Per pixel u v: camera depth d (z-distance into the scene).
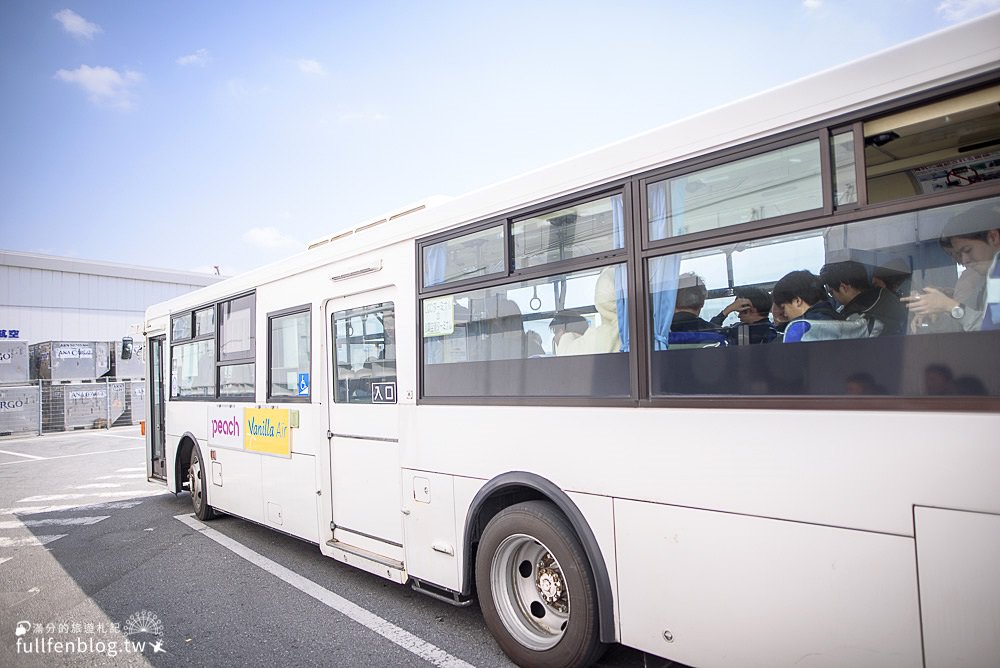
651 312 2.80
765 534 2.36
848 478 2.18
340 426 4.76
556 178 3.21
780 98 2.44
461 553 3.62
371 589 4.75
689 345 2.67
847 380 2.25
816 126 2.35
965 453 1.96
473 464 3.55
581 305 3.08
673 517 2.63
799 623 2.27
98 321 28.72
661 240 2.78
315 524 5.02
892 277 2.19
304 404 5.20
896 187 2.26
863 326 2.23
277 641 3.84
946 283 2.08
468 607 4.30
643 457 2.74
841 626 2.17
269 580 5.03
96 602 4.73
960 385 2.02
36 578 5.43
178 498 9.05
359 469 4.54
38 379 22.08
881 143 2.26
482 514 3.57
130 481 10.93
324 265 4.99
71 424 21.64
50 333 27.17
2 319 25.89
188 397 7.60
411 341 4.05
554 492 3.08
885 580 2.08
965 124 2.13
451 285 3.78
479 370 3.57
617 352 2.92
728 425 2.49
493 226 3.55
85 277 28.44
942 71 2.09
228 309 6.59
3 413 20.16
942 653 1.96
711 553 2.51
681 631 2.59
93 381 23.08
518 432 3.30
